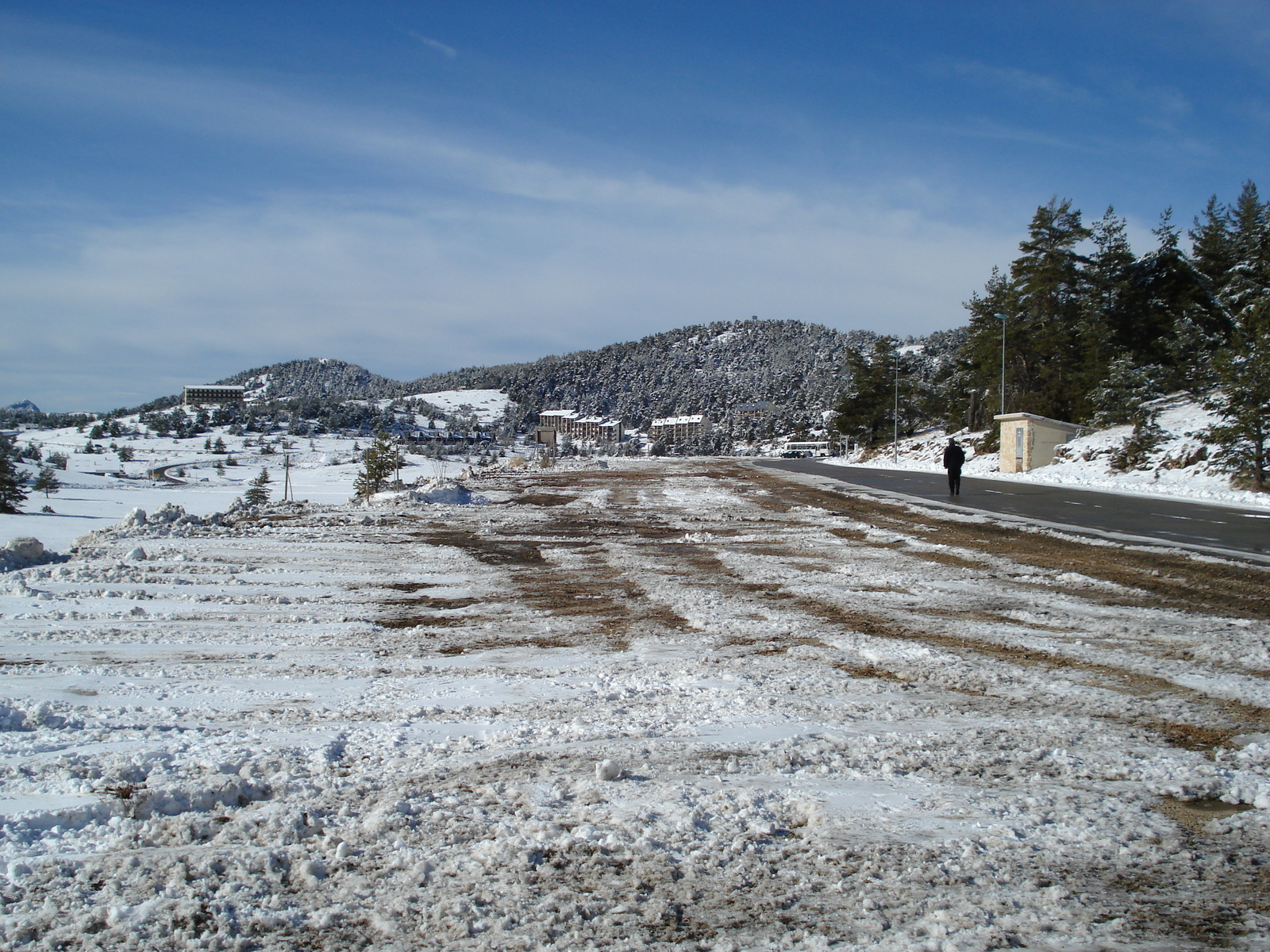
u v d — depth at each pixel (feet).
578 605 28.91
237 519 57.52
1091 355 136.67
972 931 8.78
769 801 12.07
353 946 8.52
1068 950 8.45
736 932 8.75
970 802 12.10
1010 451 120.98
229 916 9.03
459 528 54.19
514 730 15.31
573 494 86.74
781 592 31.24
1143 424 99.30
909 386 228.84
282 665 20.43
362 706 16.88
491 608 28.30
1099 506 67.26
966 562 39.06
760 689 18.16
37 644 22.45
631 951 8.39
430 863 10.18
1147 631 23.98
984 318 173.47
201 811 11.83
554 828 11.10
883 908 9.25
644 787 12.56
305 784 12.69
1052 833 11.13
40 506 222.07
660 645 22.66
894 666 20.22
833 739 14.83
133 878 9.81
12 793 12.10
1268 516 58.70
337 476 401.90
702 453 575.38
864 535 50.26
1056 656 21.16
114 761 13.25
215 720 15.96
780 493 87.10
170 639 23.25
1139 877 10.02
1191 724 15.83
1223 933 8.82
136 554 38.24
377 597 30.04
